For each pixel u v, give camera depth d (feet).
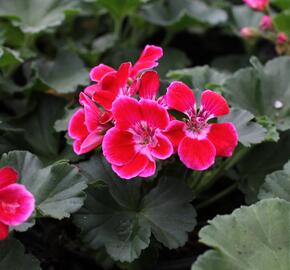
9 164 1.70
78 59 2.30
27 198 1.48
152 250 1.75
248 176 2.00
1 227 1.47
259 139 1.77
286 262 1.53
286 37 2.36
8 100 2.29
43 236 1.93
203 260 1.46
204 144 1.61
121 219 1.73
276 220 1.58
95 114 1.64
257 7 2.39
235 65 2.61
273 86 2.08
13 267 1.62
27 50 2.32
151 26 2.69
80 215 1.71
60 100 2.16
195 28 2.74
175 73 2.13
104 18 2.82
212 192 2.15
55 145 2.07
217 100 1.65
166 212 1.73
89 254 1.86
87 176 1.76
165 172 1.83
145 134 1.62
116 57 2.46
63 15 2.33
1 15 2.26
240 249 1.52
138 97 1.75
